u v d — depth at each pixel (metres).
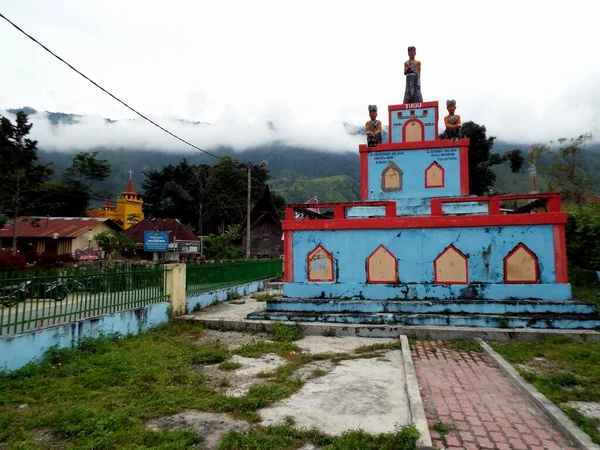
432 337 8.71
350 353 7.77
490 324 8.86
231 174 54.94
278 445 3.99
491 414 4.84
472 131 33.03
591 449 3.81
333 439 4.08
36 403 5.18
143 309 9.34
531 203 11.78
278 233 36.34
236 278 16.16
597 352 7.06
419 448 3.87
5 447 4.07
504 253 9.73
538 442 4.14
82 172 52.06
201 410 4.97
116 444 4.06
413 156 13.07
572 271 14.68
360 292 10.31
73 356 6.85
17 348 6.14
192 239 35.44
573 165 18.36
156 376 6.17
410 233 10.25
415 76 14.45
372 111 13.54
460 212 12.45
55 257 17.98
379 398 5.35
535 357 7.23
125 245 27.91
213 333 9.55
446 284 9.91
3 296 6.16
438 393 5.55
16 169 27.05
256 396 5.34
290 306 10.25
